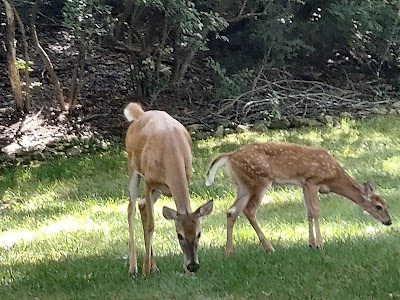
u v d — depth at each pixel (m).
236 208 7.12
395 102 16.08
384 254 6.41
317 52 17.45
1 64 17.09
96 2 13.73
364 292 5.56
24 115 14.90
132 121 7.02
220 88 15.48
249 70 16.34
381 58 17.12
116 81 16.59
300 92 16.16
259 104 15.18
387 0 16.58
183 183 6.12
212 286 5.92
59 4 17.97
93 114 15.13
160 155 6.27
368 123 14.12
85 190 10.84
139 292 5.97
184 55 15.60
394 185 9.73
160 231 8.25
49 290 6.28
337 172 7.29
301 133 13.63
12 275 6.89
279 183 7.23
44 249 7.93
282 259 6.50
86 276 6.58
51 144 13.80
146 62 15.35
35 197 10.77
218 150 12.55
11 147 13.66
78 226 9.02
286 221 8.36
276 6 15.86
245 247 7.19
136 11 14.57
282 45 16.16
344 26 16.42
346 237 7.30
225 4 15.34
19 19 14.59
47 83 16.31
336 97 15.88
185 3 13.99
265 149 7.21
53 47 17.84
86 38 14.83
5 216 9.90
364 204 7.34
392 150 11.77
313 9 16.58
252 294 5.69
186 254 5.86
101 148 13.62
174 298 5.79
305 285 5.78
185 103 15.75
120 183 11.02
